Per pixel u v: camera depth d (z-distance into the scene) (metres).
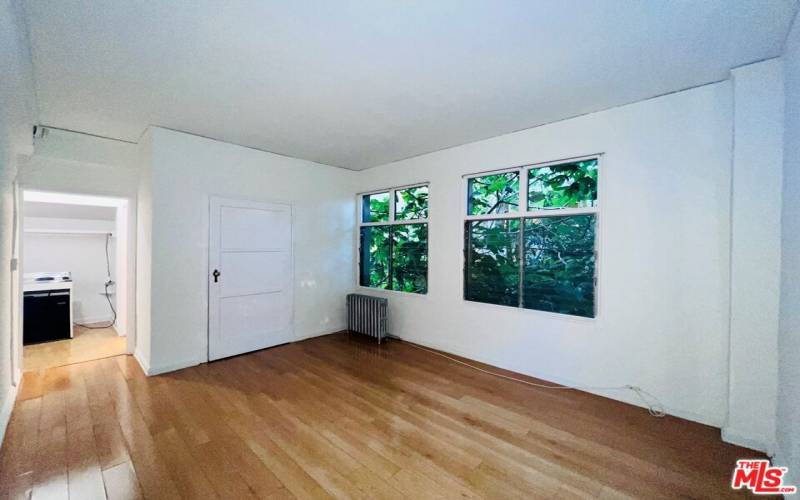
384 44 2.08
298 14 1.80
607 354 2.98
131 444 2.24
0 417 2.31
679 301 2.65
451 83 2.57
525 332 3.50
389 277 5.03
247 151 4.16
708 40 2.03
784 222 2.09
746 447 2.23
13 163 2.63
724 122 2.48
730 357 2.32
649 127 2.79
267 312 4.37
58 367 3.64
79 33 1.94
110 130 3.57
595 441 2.30
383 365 3.75
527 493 1.81
